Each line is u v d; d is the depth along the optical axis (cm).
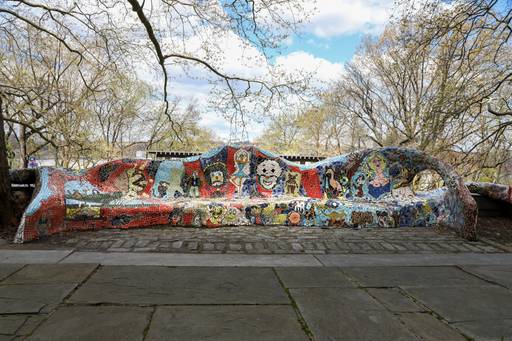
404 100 2128
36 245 493
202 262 439
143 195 705
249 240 553
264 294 342
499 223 737
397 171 783
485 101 871
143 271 398
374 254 505
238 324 281
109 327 269
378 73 2317
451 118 909
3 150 581
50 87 1262
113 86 1500
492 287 384
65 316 285
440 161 716
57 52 1513
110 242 518
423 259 488
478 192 813
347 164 771
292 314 301
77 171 662
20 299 315
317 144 3338
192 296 332
